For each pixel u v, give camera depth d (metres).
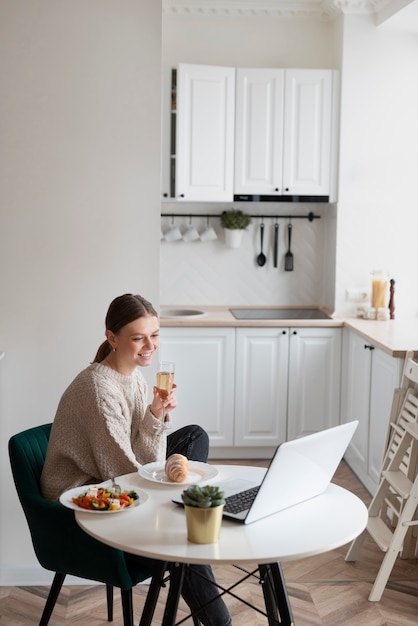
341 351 4.98
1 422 3.33
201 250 5.47
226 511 2.05
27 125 3.23
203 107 4.96
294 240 5.50
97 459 2.41
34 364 3.32
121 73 3.24
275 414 5.00
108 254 3.31
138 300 2.54
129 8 3.21
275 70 4.99
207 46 5.25
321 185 5.10
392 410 3.76
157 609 3.10
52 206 3.27
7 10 3.17
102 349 2.64
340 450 2.21
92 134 3.25
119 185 3.28
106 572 2.30
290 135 5.05
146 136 3.27
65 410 2.46
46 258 3.29
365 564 3.57
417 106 5.07
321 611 3.13
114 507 2.06
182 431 2.95
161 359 4.89
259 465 4.95
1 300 3.29
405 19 4.76
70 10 3.19
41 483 2.50
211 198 5.04
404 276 5.17
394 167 5.11
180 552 1.83
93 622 2.99
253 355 4.93
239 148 5.03
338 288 5.16
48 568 2.44
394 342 4.09
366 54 5.01
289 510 2.11
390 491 3.79
